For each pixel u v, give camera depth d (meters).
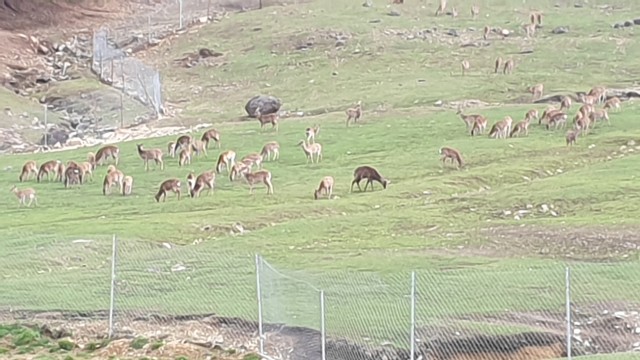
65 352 60.47
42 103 177.00
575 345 56.94
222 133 147.25
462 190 111.69
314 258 80.56
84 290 70.88
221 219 98.31
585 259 79.44
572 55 191.25
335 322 59.62
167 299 67.50
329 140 138.50
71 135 159.38
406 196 108.69
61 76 197.50
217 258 80.00
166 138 146.38
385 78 181.50
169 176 125.12
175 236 92.75
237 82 189.38
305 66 193.25
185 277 73.38
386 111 156.88
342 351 57.06
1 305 68.50
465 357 56.59
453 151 122.56
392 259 79.69
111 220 101.12
